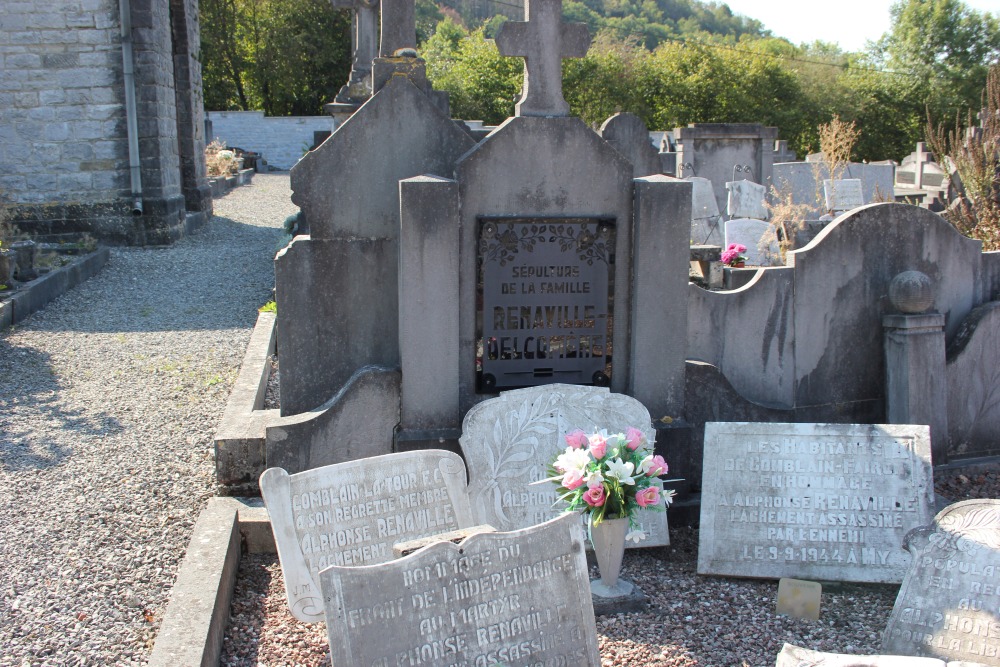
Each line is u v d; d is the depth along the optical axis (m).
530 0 5.13
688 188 5.24
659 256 5.30
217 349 9.03
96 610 4.15
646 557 4.98
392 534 4.37
